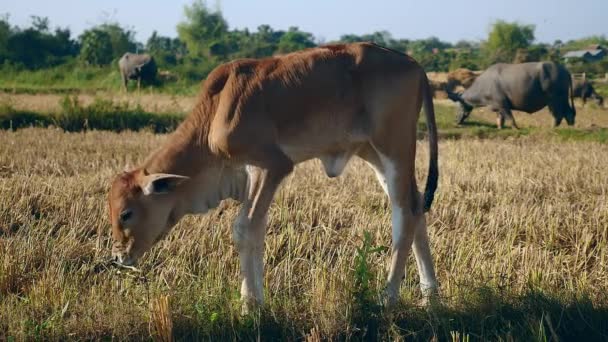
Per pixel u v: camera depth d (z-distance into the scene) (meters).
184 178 5.56
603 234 7.46
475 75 34.19
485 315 5.45
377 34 85.56
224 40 64.50
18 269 6.30
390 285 5.77
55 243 7.10
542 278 6.29
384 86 5.80
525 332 5.17
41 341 5.14
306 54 5.84
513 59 54.12
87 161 11.47
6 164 11.11
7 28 47.41
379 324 5.40
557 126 21.84
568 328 5.40
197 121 5.84
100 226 7.68
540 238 7.70
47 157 11.68
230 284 6.15
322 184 9.89
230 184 5.97
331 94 5.77
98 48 45.44
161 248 7.04
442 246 7.12
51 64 46.38
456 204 8.80
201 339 5.21
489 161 12.44
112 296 5.77
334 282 5.73
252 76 5.75
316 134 5.81
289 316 5.45
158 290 5.81
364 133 5.86
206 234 7.25
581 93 29.81
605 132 18.33
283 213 8.09
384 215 8.16
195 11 64.62
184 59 50.53
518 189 9.81
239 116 5.66
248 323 5.33
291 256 7.07
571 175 10.73
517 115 26.06
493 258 6.96
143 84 33.19
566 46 88.69
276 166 5.67
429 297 5.64
